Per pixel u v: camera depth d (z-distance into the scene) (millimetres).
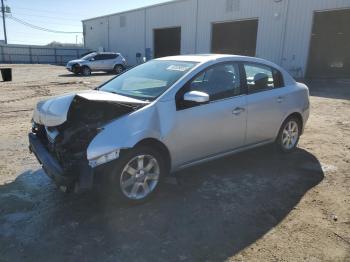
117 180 3598
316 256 3004
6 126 7508
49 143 3982
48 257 2932
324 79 19266
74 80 19812
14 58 45438
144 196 3850
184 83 4082
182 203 3916
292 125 5656
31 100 11523
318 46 19891
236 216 3658
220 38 26016
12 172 4766
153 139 3777
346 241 3238
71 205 3820
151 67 4828
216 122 4324
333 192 4285
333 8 18500
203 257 2971
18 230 3324
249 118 4758
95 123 3662
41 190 4191
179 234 3305
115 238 3221
